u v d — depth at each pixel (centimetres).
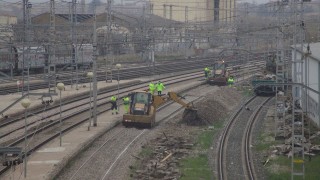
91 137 10356
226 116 14275
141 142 10262
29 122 12238
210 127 12188
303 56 10012
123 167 8344
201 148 9975
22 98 8556
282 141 10450
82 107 14788
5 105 14400
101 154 9212
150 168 8300
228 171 8406
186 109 12719
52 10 15800
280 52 14750
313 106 11744
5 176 7719
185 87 19450
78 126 11781
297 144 9462
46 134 10938
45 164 8344
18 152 8456
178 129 11856
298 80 12769
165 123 12531
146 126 11794
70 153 8944
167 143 10200
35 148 9475
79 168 8256
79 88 18650
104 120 12550
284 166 8581
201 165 8681
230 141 10731
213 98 15812
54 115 13262
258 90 18150
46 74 19738
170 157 9106
